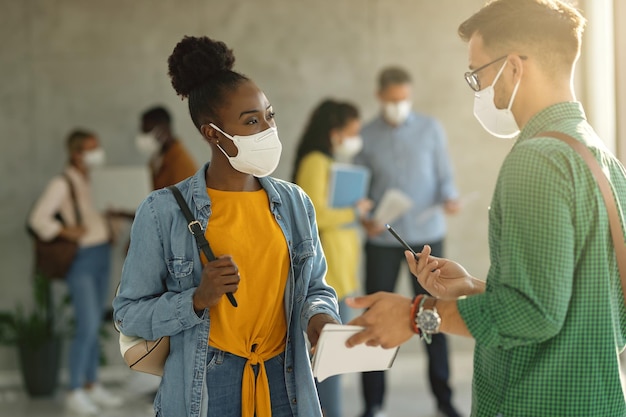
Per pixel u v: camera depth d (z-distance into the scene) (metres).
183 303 2.38
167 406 2.46
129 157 6.80
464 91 7.00
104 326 6.71
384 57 6.94
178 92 2.60
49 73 6.75
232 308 2.45
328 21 6.90
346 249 5.08
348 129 5.24
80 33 6.75
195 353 2.42
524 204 2.04
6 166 6.75
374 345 2.19
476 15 2.27
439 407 5.60
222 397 2.44
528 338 2.05
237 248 2.47
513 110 2.24
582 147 2.10
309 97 6.91
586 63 5.90
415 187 5.88
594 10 5.67
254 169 2.49
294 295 2.55
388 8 6.93
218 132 2.50
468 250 7.11
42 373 6.36
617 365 2.12
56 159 6.77
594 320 2.10
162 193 2.52
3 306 6.77
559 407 2.11
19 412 6.00
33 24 6.73
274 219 2.54
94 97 6.78
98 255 6.10
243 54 6.85
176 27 6.80
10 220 6.76
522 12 2.19
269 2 6.85
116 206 6.18
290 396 2.52
